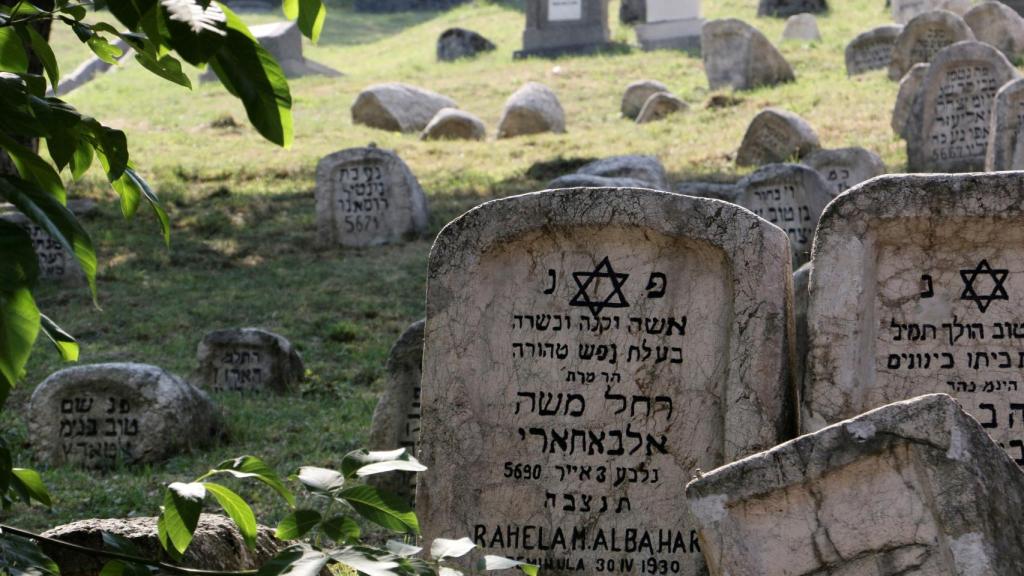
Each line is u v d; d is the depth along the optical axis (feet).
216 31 7.17
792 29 91.56
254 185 58.90
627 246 16.26
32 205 7.94
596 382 16.20
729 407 15.33
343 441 25.88
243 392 31.42
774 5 105.19
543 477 16.17
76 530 13.03
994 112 40.86
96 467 25.30
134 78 100.99
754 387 15.24
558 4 98.02
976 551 11.00
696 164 55.77
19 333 7.46
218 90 90.94
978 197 15.37
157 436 25.16
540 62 94.63
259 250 48.08
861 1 108.58
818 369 15.55
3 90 8.29
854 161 44.04
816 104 64.54
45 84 9.27
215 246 48.47
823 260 15.64
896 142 53.26
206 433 26.43
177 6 7.22
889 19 99.09
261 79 7.48
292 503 10.29
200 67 7.30
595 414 16.15
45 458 25.48
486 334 16.52
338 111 81.15
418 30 129.80
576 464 16.11
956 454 11.29
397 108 74.43
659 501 15.80
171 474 23.99
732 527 11.94
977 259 15.76
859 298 15.51
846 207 15.64
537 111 69.15
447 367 16.49
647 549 15.76
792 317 15.98
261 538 15.03
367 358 34.96
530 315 16.49
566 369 16.31
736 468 11.98
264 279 44.01
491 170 58.75
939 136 47.60
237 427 27.17
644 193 15.99
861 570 11.58
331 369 33.88
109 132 9.05
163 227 9.94
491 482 16.26
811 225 38.14
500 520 16.19
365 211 48.70
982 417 15.57
